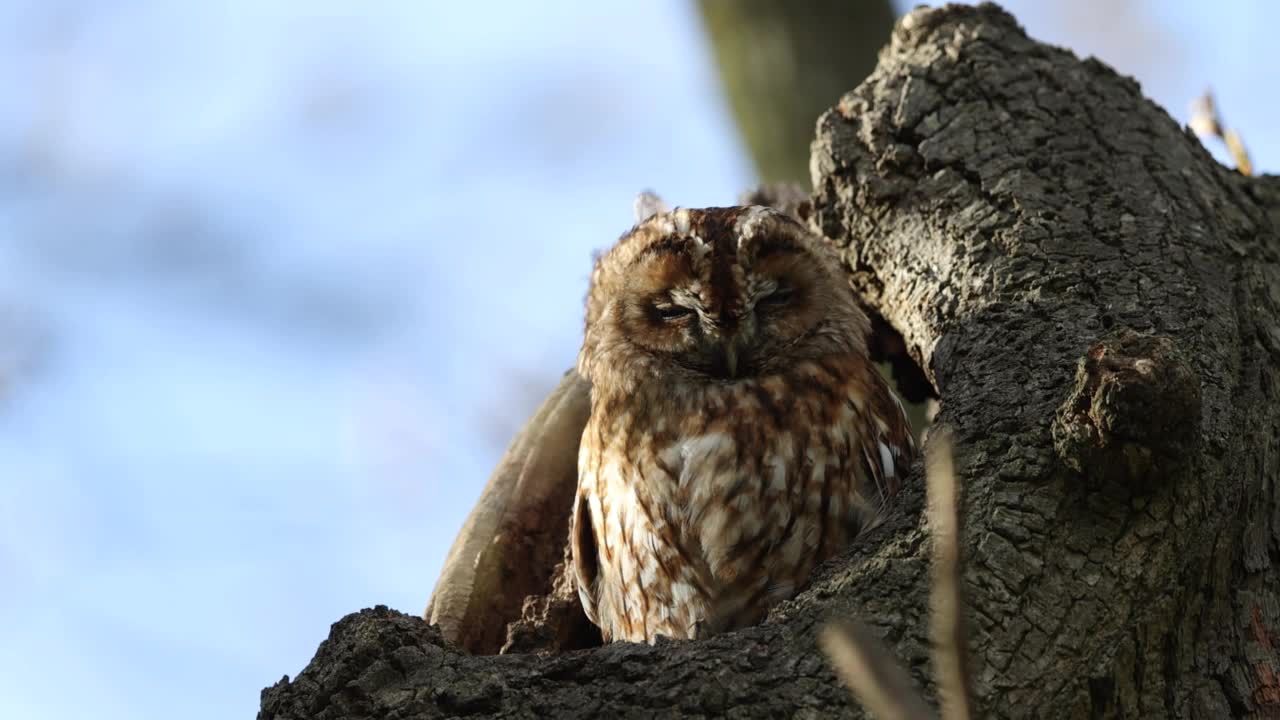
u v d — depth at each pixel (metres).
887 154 11.26
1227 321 9.13
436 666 7.16
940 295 10.15
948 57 11.67
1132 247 9.70
